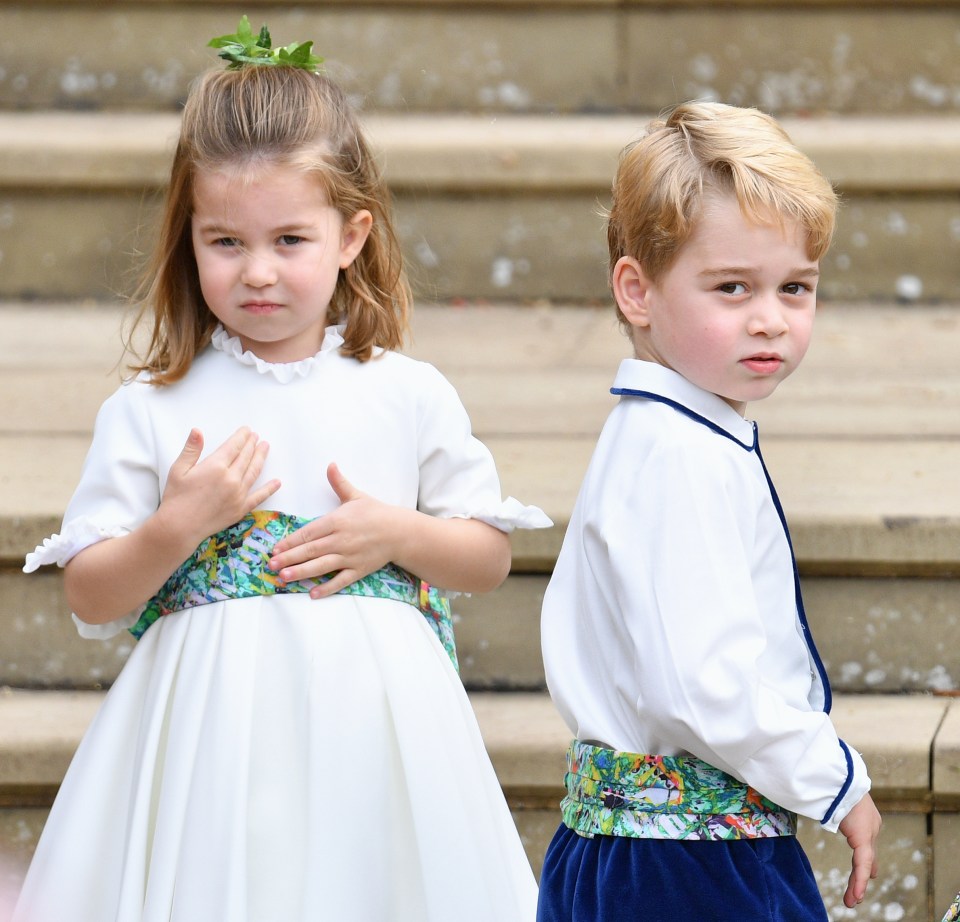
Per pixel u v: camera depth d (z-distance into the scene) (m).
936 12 13.67
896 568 8.36
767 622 5.76
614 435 5.95
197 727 6.26
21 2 13.67
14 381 10.88
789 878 5.69
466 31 13.78
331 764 6.22
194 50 13.73
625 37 13.78
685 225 5.64
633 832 5.67
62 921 6.35
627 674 5.70
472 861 6.32
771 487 5.90
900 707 8.10
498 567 6.86
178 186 6.51
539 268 12.98
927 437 9.80
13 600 8.56
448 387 6.94
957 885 7.62
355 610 6.48
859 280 12.96
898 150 12.60
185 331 6.68
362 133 6.75
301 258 6.35
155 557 6.31
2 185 12.78
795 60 13.78
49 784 7.81
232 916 5.99
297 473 6.53
